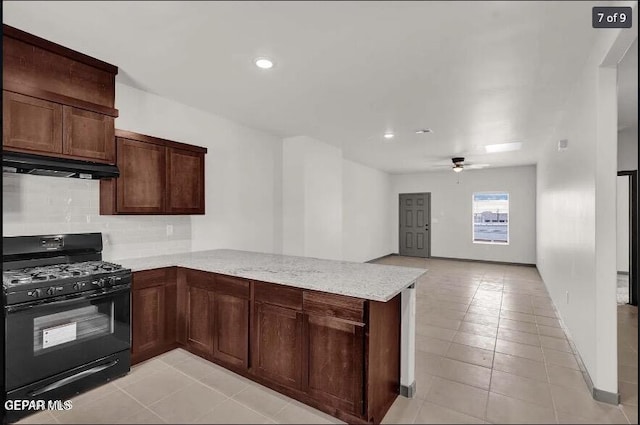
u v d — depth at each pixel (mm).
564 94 3168
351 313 1995
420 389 2414
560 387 2438
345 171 7117
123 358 2549
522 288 5504
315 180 5102
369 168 8227
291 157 4957
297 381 2244
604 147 2283
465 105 3492
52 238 2594
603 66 2252
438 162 7383
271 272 2521
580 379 2549
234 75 2797
